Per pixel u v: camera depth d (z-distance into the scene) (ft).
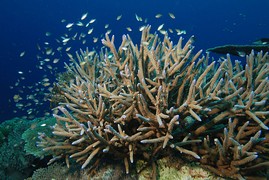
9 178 17.98
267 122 11.36
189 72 11.50
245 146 9.75
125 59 13.01
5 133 24.36
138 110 10.83
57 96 20.56
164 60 12.78
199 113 10.78
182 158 11.66
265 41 24.90
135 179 11.46
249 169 10.57
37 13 234.17
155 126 10.43
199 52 11.42
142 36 13.44
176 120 9.69
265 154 11.34
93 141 10.73
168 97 11.40
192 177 11.25
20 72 32.76
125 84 11.84
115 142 10.73
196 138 11.36
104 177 11.59
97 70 16.53
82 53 19.33
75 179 12.37
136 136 10.34
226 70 13.14
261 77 12.05
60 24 241.14
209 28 279.69
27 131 17.53
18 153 18.34
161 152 11.53
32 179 14.38
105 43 12.68
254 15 268.62
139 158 11.95
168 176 11.47
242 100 11.41
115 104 11.55
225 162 10.62
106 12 277.23
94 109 11.79
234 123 11.11
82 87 13.38
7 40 211.61
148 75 12.30
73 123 11.85
